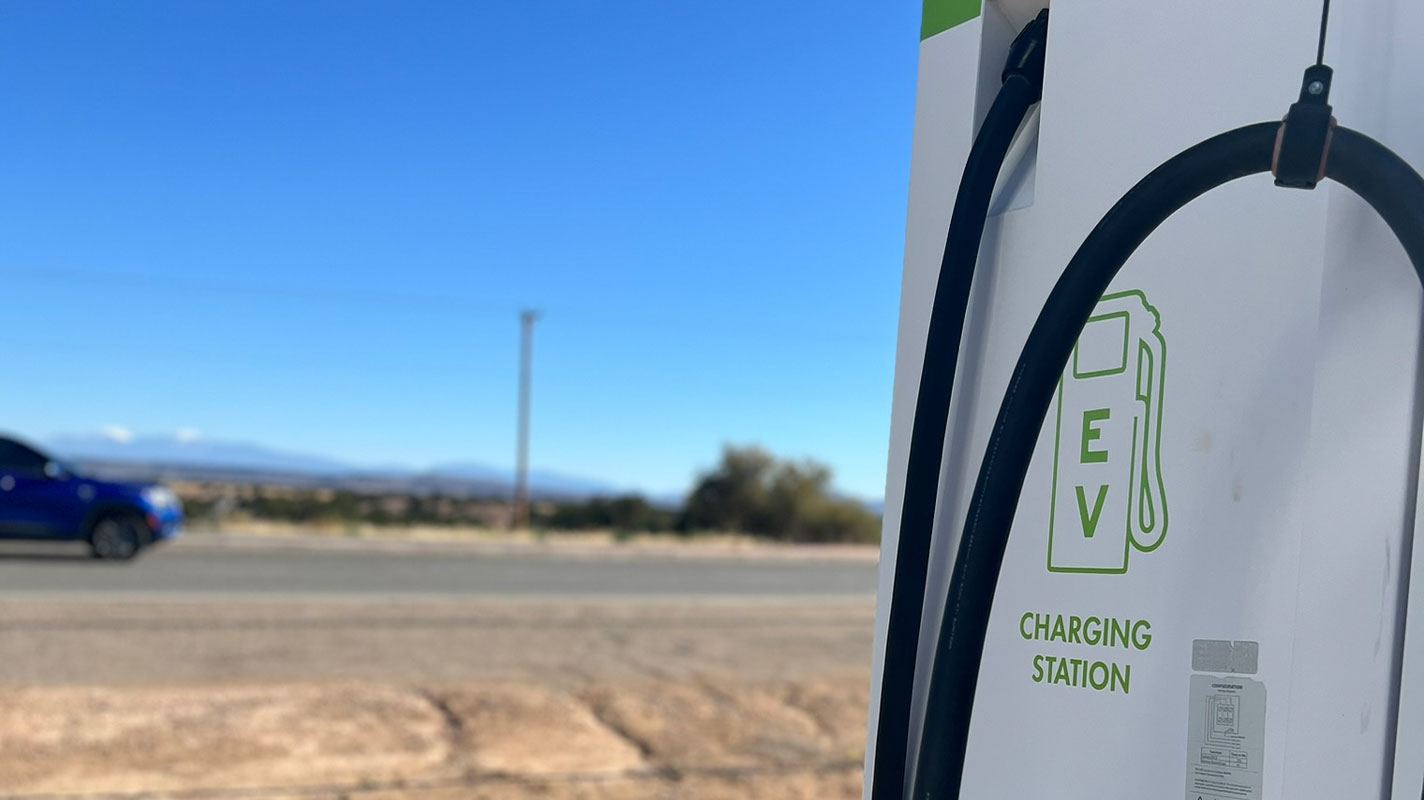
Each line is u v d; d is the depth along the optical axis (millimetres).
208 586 13516
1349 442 811
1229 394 896
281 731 6266
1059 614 1018
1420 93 790
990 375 1098
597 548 27281
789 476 37719
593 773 5707
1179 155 831
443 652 9086
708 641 10430
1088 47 1044
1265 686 847
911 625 1048
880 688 1161
